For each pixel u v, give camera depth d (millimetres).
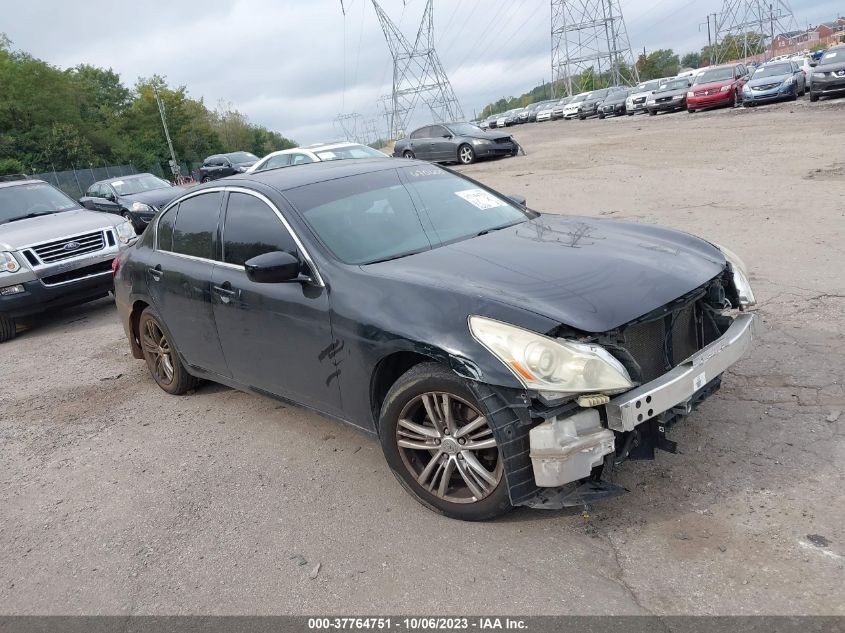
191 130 77625
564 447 2719
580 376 2709
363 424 3586
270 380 4133
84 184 53062
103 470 4371
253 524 3482
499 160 22531
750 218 8547
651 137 20859
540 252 3523
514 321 2844
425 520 3283
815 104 22875
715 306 3543
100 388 5977
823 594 2453
